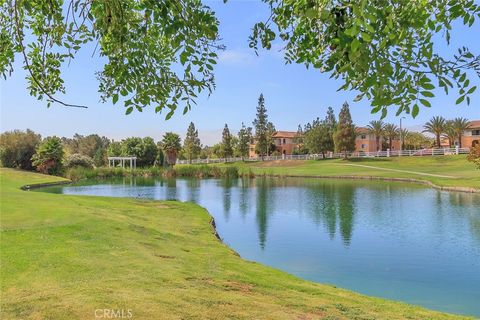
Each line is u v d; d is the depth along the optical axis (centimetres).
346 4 222
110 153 8600
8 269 680
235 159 8912
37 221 1149
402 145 8444
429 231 1667
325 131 8031
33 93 427
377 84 231
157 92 348
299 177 5347
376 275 1095
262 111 8775
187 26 294
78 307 529
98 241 953
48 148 5106
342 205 2498
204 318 532
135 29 342
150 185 4291
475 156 3756
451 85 260
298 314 602
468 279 1056
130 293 598
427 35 277
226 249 1154
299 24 345
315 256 1298
